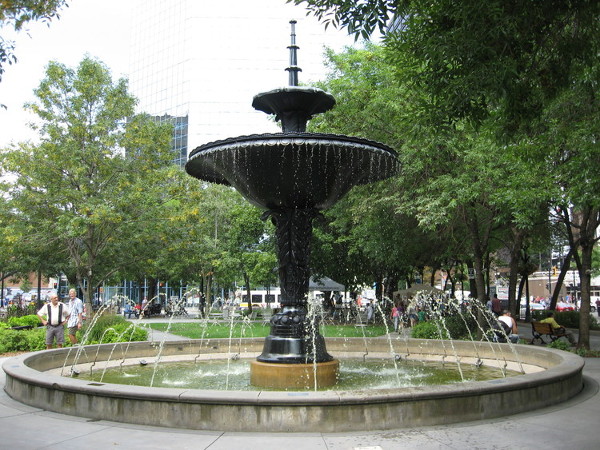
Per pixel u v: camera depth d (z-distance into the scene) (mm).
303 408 6055
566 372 7773
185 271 41531
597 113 11219
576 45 8227
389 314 34938
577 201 12391
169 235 24016
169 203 24031
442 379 9844
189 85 82688
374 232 22969
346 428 6039
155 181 23219
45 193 21500
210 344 13273
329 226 29656
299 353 9062
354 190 21062
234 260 35188
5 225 22109
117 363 11789
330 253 31281
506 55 7480
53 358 10484
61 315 13664
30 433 5980
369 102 19281
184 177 23812
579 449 5246
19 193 21781
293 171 8625
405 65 8500
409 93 16125
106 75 22844
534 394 7125
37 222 21906
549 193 12914
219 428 6109
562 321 29391
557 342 15539
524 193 13164
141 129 23016
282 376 8820
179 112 83625
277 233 9648
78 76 22156
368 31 7555
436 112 8414
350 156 8570
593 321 28922
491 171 15141
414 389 6441
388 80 18609
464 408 6469
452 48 7297
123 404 6520
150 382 9555
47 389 7254
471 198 16250
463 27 7160
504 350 11602
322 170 8695
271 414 6059
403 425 6168
